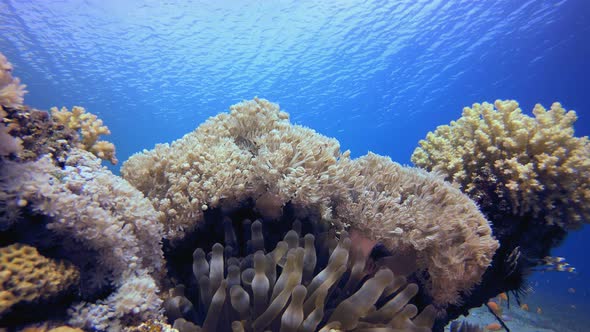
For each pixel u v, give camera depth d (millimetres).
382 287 2180
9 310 1579
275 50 26547
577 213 3938
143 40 23719
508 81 26172
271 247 3137
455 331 4008
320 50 26312
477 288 3871
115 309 1966
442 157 5027
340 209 3211
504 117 4500
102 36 22344
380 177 3639
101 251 2098
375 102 32375
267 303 2217
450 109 31422
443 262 3041
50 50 22547
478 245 3119
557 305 21641
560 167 3916
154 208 2949
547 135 4074
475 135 4547
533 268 4016
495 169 4285
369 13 21953
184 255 3180
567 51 22156
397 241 3098
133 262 2232
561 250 61031
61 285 1807
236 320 2217
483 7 19438
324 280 2283
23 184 1857
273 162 3014
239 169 3039
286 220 3246
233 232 2977
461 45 22984
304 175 2971
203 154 3164
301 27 23688
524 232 4121
